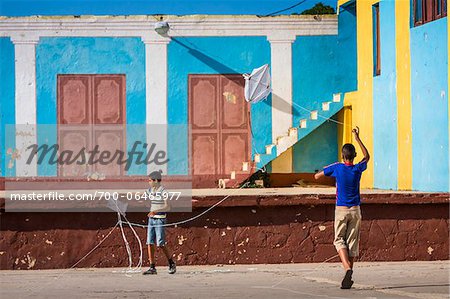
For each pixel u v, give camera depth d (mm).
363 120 24438
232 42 26781
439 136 18672
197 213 16188
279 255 16297
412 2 20531
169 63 26734
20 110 26703
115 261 16047
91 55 26703
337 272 15180
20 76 26625
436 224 16609
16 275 15172
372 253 16469
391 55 21922
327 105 26125
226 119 26859
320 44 26812
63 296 12672
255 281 14141
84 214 16016
